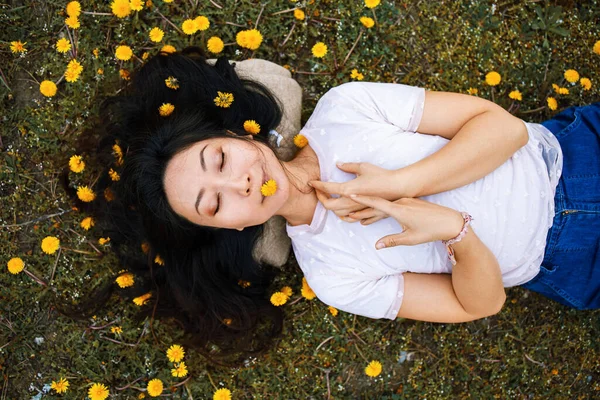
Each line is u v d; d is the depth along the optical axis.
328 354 1.77
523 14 1.83
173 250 1.51
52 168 1.73
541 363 1.82
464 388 1.83
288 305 1.76
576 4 1.86
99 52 1.72
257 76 1.59
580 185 1.42
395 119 1.38
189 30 1.64
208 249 1.53
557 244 1.44
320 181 1.33
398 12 1.76
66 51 1.68
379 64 1.78
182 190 1.25
